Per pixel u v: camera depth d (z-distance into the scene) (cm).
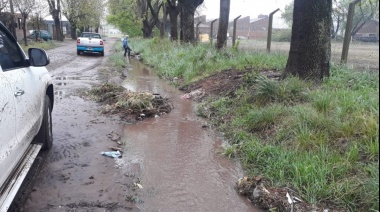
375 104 488
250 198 371
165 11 3166
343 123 451
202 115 720
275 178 397
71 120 635
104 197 358
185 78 1120
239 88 780
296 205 337
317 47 698
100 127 601
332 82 681
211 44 1536
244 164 454
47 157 451
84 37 2311
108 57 2180
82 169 423
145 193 374
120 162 455
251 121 573
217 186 399
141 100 729
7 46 344
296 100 607
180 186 395
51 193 359
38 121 398
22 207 329
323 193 348
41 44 2939
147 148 516
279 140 489
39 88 404
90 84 1062
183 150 513
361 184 344
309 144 445
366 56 1018
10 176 303
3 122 263
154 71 1479
